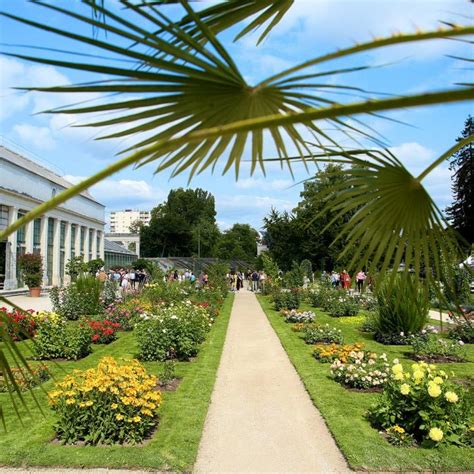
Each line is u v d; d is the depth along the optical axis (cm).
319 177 235
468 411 564
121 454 492
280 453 519
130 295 2139
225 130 126
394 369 594
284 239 4291
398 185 244
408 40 142
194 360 1008
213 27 216
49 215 3841
